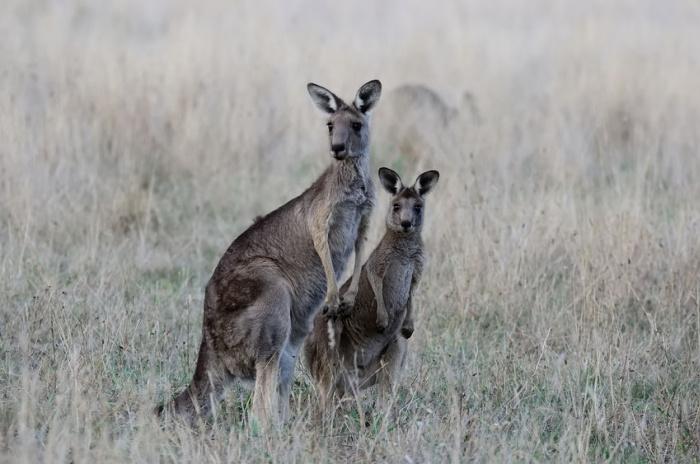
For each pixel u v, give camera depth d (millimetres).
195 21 53000
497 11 66250
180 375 20234
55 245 27469
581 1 68625
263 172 34969
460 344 22297
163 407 17781
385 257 19281
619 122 38062
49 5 60000
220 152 35188
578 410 18188
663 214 29516
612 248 25781
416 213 19219
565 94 40844
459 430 16578
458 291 24188
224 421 18156
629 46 50281
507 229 26703
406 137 36781
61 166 31219
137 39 55562
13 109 33531
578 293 23953
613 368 19859
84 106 36125
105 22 58719
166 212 31000
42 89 37812
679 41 53219
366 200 19500
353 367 19422
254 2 62969
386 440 16859
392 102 37656
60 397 16719
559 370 19688
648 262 25328
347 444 17578
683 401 18672
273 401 17688
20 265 24453
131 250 27375
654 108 38844
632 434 17984
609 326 22094
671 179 33250
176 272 26766
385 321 18859
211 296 18469
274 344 18031
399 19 61938
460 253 25859
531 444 16922
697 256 25188
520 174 32969
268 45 45000
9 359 20000
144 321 22016
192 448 16062
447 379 19500
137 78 38406
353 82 42000
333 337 18625
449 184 30344
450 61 47156
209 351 18281
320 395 18547
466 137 35562
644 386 20141
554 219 27234
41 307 21828
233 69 41000
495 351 21453
